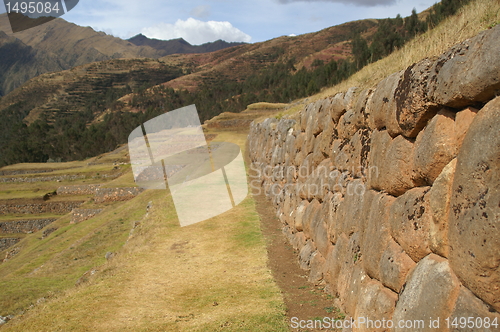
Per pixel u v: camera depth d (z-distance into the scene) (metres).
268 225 10.77
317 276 6.15
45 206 38.28
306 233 7.59
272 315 5.13
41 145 79.81
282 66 131.38
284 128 12.10
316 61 112.31
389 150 3.69
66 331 5.40
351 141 5.35
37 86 179.25
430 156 2.86
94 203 30.47
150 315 5.78
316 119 7.67
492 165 2.11
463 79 2.49
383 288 3.58
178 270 7.80
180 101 113.75
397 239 3.32
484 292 2.13
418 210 3.01
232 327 4.95
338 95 6.24
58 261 13.81
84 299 6.60
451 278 2.45
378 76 6.14
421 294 2.69
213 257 8.41
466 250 2.25
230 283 6.84
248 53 196.25
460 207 2.36
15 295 10.34
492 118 2.20
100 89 185.25
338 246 5.30
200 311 5.75
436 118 2.88
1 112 147.50
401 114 3.35
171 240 9.95
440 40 4.74
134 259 8.69
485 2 4.71
